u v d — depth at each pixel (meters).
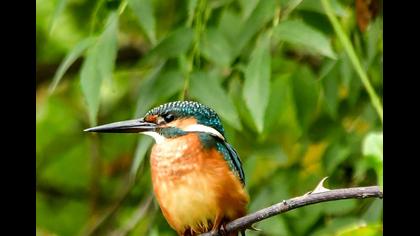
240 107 11.09
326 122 12.05
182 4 11.23
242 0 10.16
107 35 9.33
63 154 15.63
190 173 8.92
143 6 9.39
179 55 9.82
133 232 13.30
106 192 15.22
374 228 8.06
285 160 11.61
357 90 11.45
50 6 14.46
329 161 11.58
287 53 12.20
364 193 7.23
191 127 9.27
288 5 10.00
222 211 8.84
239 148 11.74
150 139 9.64
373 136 7.74
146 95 9.69
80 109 15.25
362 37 11.16
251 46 10.80
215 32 9.95
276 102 11.19
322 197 7.31
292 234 11.23
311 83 11.30
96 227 13.51
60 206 15.73
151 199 12.22
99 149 14.99
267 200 11.49
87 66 9.26
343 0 11.28
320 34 9.26
